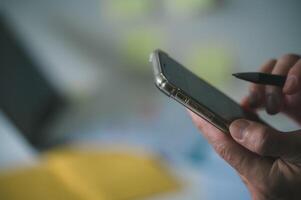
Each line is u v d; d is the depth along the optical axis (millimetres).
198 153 1247
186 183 1088
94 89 1596
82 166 1134
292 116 903
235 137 701
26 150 1235
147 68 1600
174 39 1617
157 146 1288
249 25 1655
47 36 1589
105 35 1612
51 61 1585
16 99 1371
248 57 1640
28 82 1469
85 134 1370
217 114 705
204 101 724
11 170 1113
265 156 713
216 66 1598
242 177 761
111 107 1539
